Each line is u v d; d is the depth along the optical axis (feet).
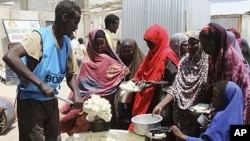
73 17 8.13
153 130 9.16
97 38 13.29
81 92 13.37
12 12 38.99
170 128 9.04
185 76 10.28
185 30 23.26
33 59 7.92
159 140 8.66
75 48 34.88
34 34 7.90
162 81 11.54
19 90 8.36
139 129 10.02
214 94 8.39
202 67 9.96
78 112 12.92
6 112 17.16
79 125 13.03
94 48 13.51
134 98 12.58
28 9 60.49
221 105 8.25
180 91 10.30
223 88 8.16
